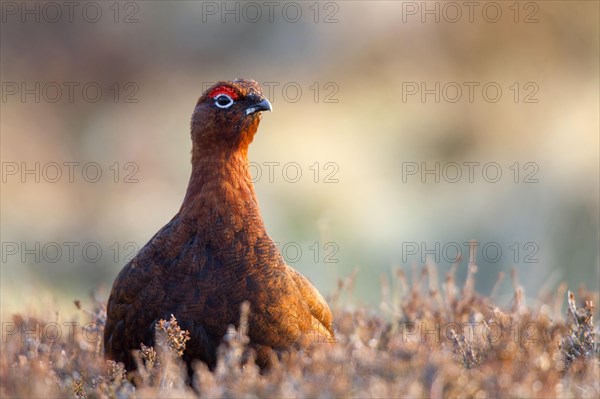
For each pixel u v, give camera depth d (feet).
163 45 88.94
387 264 59.77
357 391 20.44
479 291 53.67
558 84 64.85
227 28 86.02
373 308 38.47
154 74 88.69
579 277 52.90
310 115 75.36
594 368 22.94
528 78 65.92
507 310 30.76
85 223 75.82
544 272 51.88
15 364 24.34
